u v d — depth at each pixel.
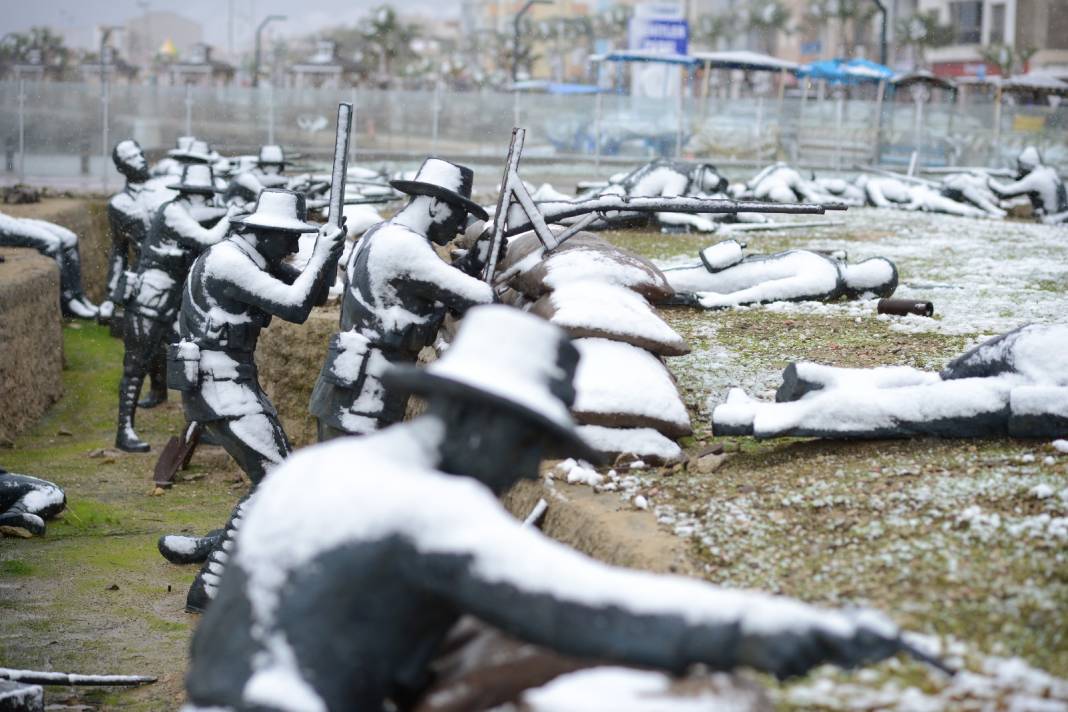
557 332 3.15
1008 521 4.92
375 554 2.88
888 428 6.12
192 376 7.54
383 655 2.96
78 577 7.85
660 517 5.43
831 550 4.82
